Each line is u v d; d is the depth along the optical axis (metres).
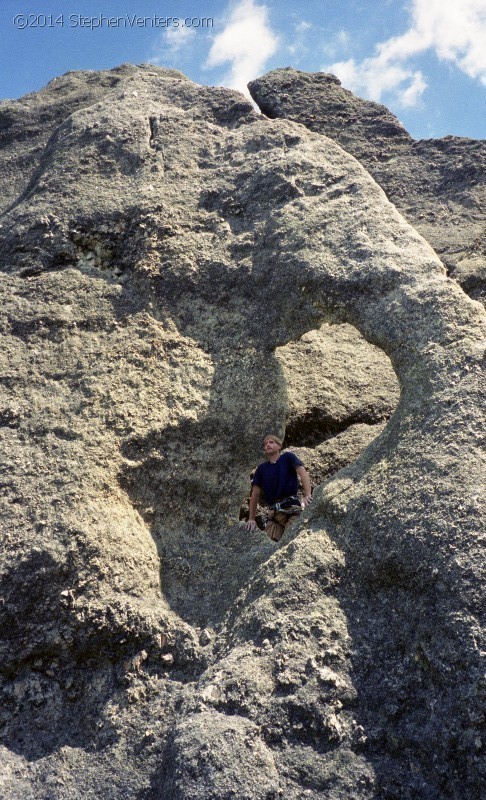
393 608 5.31
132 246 7.60
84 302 7.23
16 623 5.68
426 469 5.55
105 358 6.81
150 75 9.85
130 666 5.66
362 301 6.64
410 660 5.07
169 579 6.21
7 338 6.97
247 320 7.18
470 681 4.69
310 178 7.77
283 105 13.14
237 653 5.29
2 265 7.62
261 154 8.17
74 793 5.15
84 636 5.68
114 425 6.43
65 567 5.73
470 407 5.71
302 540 5.80
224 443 6.75
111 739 5.38
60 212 7.85
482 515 5.17
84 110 9.15
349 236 7.06
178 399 6.72
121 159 8.35
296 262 7.07
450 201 11.45
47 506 5.94
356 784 4.66
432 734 4.76
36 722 5.58
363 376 8.57
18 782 5.26
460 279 9.57
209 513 6.63
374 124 12.96
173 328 7.14
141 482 6.42
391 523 5.46
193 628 5.88
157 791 4.94
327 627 5.29
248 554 6.28
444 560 5.10
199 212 7.82
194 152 8.45
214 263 7.42
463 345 6.05
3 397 6.58
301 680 5.03
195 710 5.02
